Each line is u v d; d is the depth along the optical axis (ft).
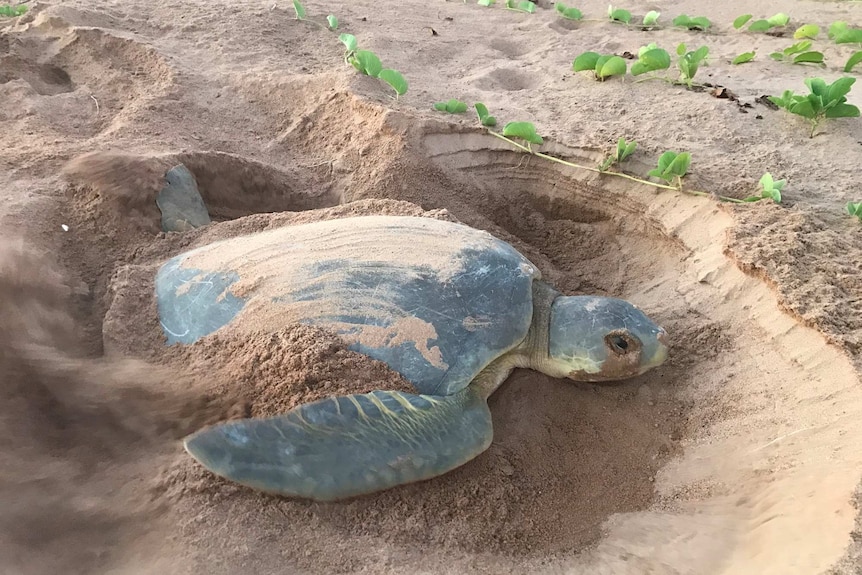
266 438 3.91
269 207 6.44
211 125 6.97
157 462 3.89
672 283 5.56
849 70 8.36
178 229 5.48
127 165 5.60
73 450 3.91
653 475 4.39
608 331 4.74
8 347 4.15
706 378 4.80
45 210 5.17
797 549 3.39
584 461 4.51
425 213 5.54
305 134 7.08
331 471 3.89
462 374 4.37
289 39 8.80
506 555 3.93
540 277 5.05
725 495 4.05
